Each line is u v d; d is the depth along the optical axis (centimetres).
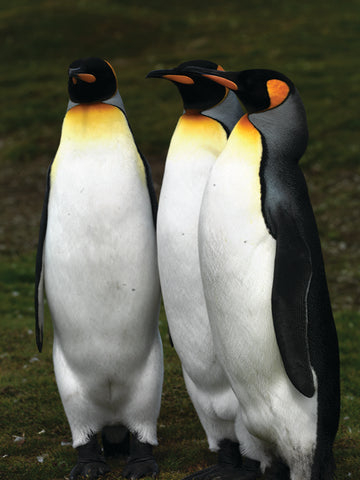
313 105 2536
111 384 584
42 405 791
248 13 4128
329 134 2295
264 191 473
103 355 569
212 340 541
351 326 1113
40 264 577
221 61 3216
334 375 499
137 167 562
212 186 487
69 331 567
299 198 486
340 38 3466
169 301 549
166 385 847
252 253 471
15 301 1242
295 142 491
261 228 469
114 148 552
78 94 558
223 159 490
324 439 497
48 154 2386
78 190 545
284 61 3134
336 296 1344
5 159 2362
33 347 995
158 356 595
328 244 1639
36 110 2783
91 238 546
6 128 2641
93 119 553
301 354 457
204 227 488
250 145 484
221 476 562
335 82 2758
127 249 551
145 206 562
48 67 3400
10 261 1524
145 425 603
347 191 1933
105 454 642
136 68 3272
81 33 3756
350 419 752
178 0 4397
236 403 554
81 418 595
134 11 4134
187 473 600
